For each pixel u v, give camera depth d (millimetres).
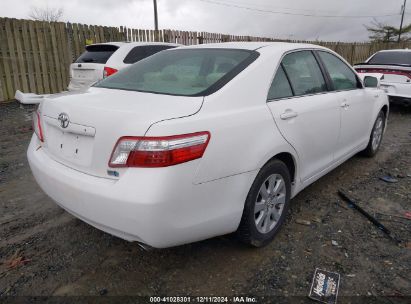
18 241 2934
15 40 8695
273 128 2664
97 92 2736
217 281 2465
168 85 2668
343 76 4004
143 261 2682
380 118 5020
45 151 2711
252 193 2535
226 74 2604
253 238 2689
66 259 2701
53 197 2521
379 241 2959
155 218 1994
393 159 5082
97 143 2154
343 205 3623
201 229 2250
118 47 7395
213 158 2199
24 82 9031
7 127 6684
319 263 2656
